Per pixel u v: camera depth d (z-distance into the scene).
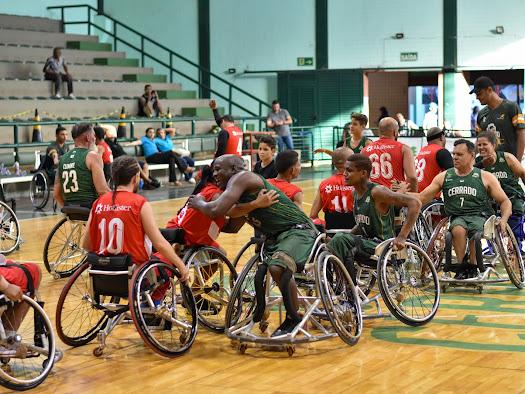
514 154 9.15
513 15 25.25
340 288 6.28
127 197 5.99
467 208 7.92
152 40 26.23
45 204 15.25
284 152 7.09
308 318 6.01
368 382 5.21
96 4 27.36
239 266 9.34
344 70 26.66
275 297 6.40
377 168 8.31
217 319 6.93
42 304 5.61
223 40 27.34
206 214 5.90
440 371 5.40
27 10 24.72
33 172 15.59
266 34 27.14
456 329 6.50
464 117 25.94
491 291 7.93
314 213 7.61
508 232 7.94
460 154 7.92
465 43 25.64
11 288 5.28
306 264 6.00
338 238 6.44
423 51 26.03
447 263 7.79
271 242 6.14
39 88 20.55
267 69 27.25
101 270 5.92
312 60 26.92
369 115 30.44
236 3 27.19
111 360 5.89
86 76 22.59
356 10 26.47
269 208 6.04
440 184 8.05
